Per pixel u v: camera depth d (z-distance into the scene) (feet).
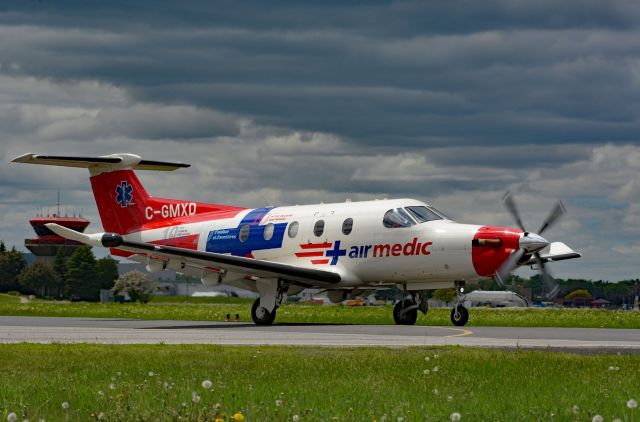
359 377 89.92
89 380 87.86
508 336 152.15
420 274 192.95
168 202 234.17
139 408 67.77
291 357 108.99
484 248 184.44
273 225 212.43
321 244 204.03
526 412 68.49
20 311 310.24
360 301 631.56
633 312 307.37
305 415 65.77
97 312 309.63
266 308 202.69
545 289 190.80
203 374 92.12
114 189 240.53
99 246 184.44
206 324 211.82
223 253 219.41
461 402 72.69
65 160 231.71
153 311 326.03
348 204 206.18
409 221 193.88
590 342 137.18
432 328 180.34
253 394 76.84
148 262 228.02
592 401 73.46
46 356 110.63
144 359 107.04
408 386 83.10
